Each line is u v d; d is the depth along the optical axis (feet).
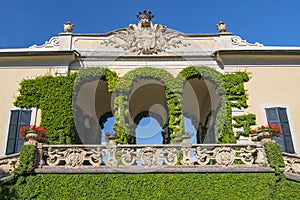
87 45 55.21
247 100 50.57
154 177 33.22
